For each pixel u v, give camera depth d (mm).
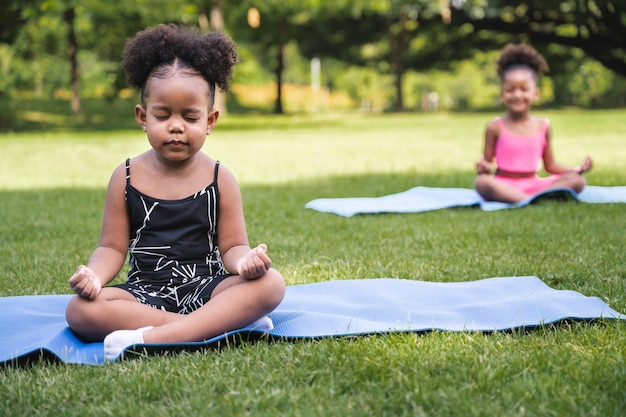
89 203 6848
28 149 13781
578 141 13633
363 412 2018
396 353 2467
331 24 33938
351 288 3395
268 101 50531
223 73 2924
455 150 12984
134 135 17594
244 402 2074
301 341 2617
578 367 2332
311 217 5836
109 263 2906
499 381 2217
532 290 3346
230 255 2947
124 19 22406
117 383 2258
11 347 2619
